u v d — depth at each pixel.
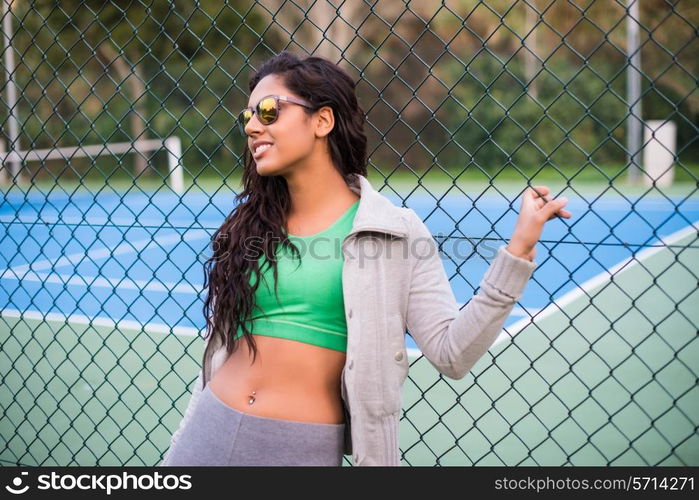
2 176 32.25
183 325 10.39
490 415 6.52
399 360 2.81
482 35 37.47
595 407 6.51
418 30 38.66
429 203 24.86
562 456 5.57
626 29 32.41
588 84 33.00
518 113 34.53
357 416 2.76
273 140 2.80
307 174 2.90
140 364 8.48
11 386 7.75
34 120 34.78
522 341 8.83
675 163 3.29
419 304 2.82
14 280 14.27
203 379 3.16
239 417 2.84
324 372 2.87
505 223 20.25
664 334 8.74
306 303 2.85
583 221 19.88
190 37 35.41
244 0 36.75
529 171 34.03
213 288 3.02
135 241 19.50
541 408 6.59
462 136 35.88
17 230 20.88
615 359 7.84
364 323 2.76
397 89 38.03
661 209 21.34
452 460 5.68
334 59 38.78
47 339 9.75
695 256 14.48
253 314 2.91
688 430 5.81
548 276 13.62
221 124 36.94
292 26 38.53
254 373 2.89
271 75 2.85
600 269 13.87
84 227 21.59
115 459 5.84
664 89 30.78
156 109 37.09
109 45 34.97
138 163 37.00
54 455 5.93
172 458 2.96
